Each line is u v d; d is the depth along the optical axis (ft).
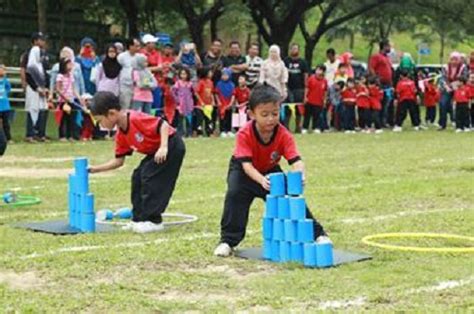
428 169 50.75
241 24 154.51
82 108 71.31
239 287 22.54
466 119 88.38
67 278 23.59
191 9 119.44
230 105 79.00
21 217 34.09
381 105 89.81
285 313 19.81
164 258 25.98
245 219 26.71
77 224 31.04
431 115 96.22
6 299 21.30
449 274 23.67
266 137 26.35
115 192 41.34
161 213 31.17
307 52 129.49
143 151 30.89
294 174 25.07
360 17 146.92
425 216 34.04
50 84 72.33
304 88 84.23
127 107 71.46
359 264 25.07
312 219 25.70
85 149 64.13
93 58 73.61
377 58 90.74
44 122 71.36
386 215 34.32
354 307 20.40
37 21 122.31
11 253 26.91
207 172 49.55
